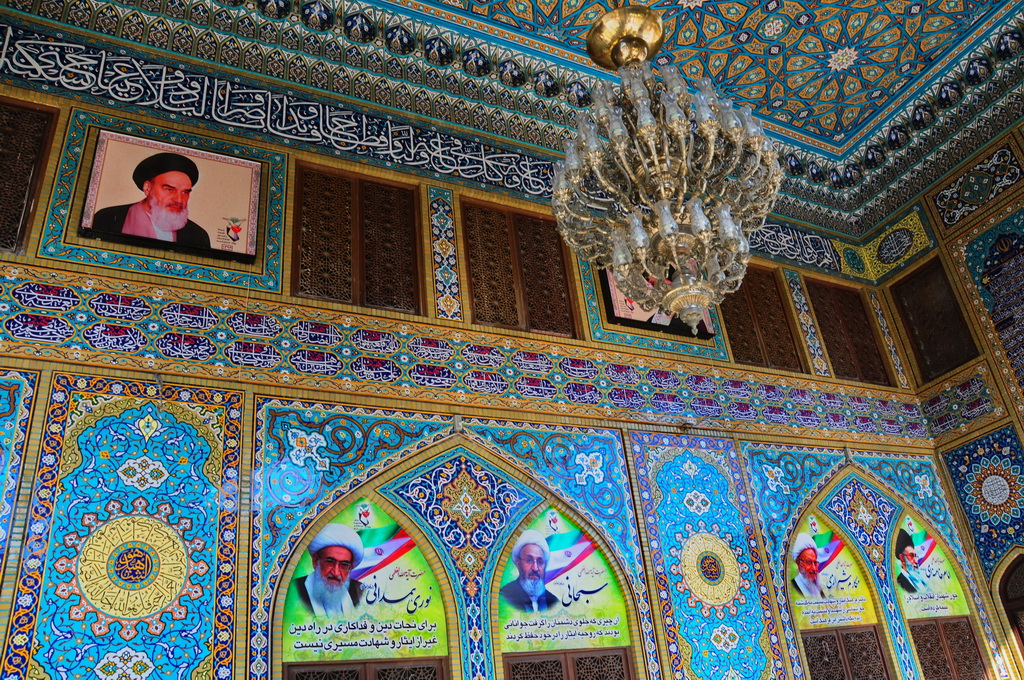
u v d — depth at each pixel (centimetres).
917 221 631
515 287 491
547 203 533
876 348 619
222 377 381
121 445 348
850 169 662
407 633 373
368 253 459
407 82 523
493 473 424
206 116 448
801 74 571
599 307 508
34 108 409
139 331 374
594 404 471
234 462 366
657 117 365
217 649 330
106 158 409
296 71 491
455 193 503
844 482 531
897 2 524
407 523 391
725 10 512
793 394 548
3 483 321
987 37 566
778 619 461
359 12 502
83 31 437
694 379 514
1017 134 573
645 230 345
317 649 352
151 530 338
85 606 316
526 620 399
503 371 455
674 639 426
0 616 301
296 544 363
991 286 573
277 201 443
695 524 464
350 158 480
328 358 411
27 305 357
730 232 320
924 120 617
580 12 516
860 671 474
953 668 502
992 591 533
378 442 402
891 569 516
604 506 443
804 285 610
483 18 517
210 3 471
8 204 380
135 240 392
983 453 555
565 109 567
